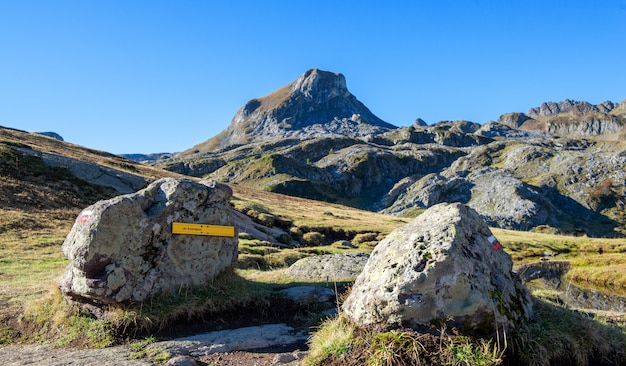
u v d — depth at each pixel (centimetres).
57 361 870
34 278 1636
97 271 1070
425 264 792
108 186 4403
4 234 2645
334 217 6656
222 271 1291
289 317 1219
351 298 875
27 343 1015
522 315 863
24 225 2912
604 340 884
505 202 19912
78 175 4350
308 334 1071
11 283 1502
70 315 1084
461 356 726
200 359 910
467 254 820
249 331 1066
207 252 1264
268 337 1036
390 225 6334
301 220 5541
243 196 7062
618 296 2633
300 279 1559
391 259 847
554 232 17025
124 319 1035
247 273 1714
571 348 835
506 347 768
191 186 1260
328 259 1741
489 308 779
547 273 3806
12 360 880
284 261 2759
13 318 1122
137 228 1132
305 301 1277
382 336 775
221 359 912
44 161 4334
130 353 921
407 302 773
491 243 935
